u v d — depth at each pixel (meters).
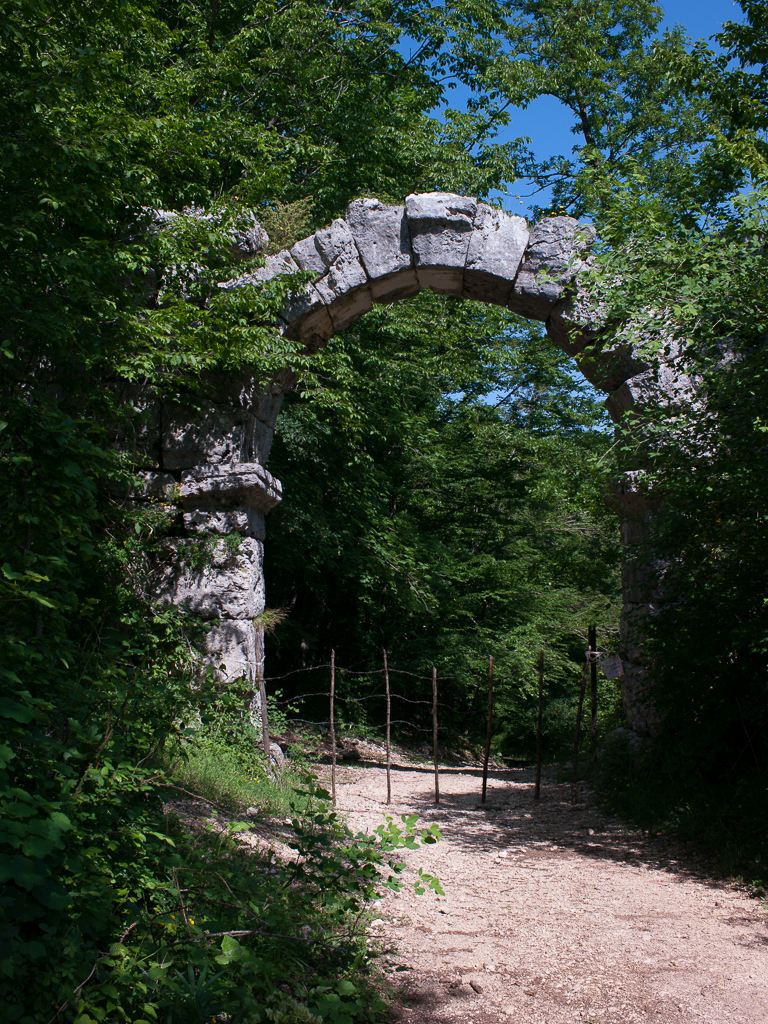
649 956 4.15
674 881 5.57
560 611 18.39
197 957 2.90
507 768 15.18
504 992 3.68
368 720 16.25
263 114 13.42
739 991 3.73
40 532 3.54
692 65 9.38
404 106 14.87
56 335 4.71
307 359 8.85
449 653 16.55
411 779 10.85
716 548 6.43
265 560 13.33
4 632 3.13
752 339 6.41
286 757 9.75
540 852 6.50
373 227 9.46
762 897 5.16
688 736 7.12
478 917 4.78
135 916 2.97
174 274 8.66
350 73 13.96
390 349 14.04
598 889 5.39
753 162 6.73
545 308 9.34
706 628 6.45
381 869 5.67
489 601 17.91
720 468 6.10
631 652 8.74
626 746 8.73
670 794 7.25
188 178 8.77
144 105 8.80
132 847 3.30
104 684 3.55
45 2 5.20
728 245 6.27
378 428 13.70
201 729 7.47
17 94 5.18
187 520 8.88
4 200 5.03
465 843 6.77
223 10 13.62
